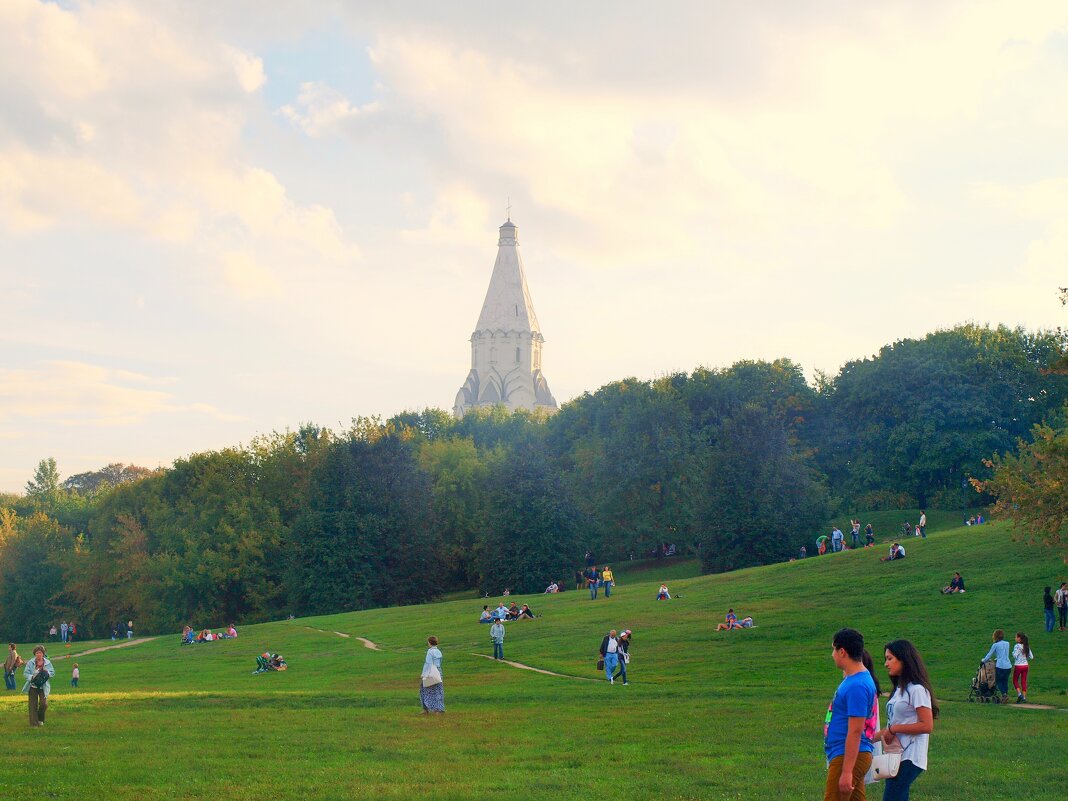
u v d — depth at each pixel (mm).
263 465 126312
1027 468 50656
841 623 52938
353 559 105562
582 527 112812
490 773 21031
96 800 18328
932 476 123938
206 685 47938
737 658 47031
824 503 107562
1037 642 45281
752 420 105500
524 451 114750
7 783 19812
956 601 54594
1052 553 61188
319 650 63281
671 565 121062
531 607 73500
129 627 112188
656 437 121562
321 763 22547
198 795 18844
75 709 33750
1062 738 24719
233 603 113625
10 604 131125
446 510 128125
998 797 17984
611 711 31859
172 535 116500
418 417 186000
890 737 13133
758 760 22141
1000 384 124562
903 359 125562
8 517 149750
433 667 31719
